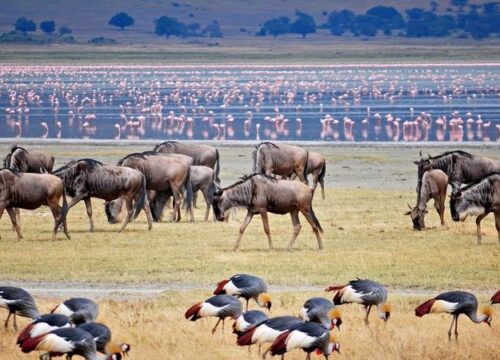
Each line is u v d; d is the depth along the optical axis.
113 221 119.44
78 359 59.88
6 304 62.78
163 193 122.06
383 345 62.22
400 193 146.50
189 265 93.56
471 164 121.56
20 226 117.81
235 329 56.72
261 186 99.81
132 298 80.69
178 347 61.81
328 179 166.00
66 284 87.06
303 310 59.38
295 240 107.12
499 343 63.16
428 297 79.69
